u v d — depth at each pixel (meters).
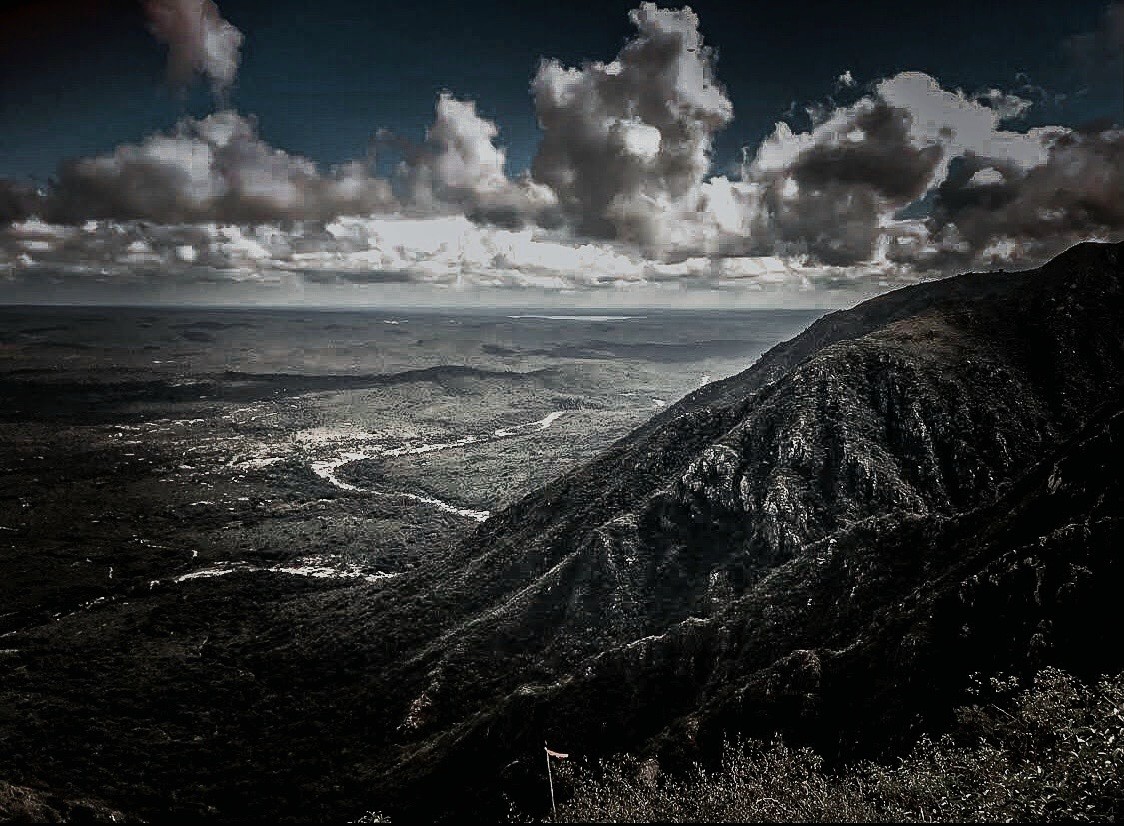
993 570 47.72
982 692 41.16
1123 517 45.41
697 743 49.31
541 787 51.22
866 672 48.75
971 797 27.27
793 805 30.78
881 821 27.77
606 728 58.38
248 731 78.88
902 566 63.31
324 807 61.12
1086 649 40.00
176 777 69.81
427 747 66.69
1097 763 24.58
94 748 75.88
